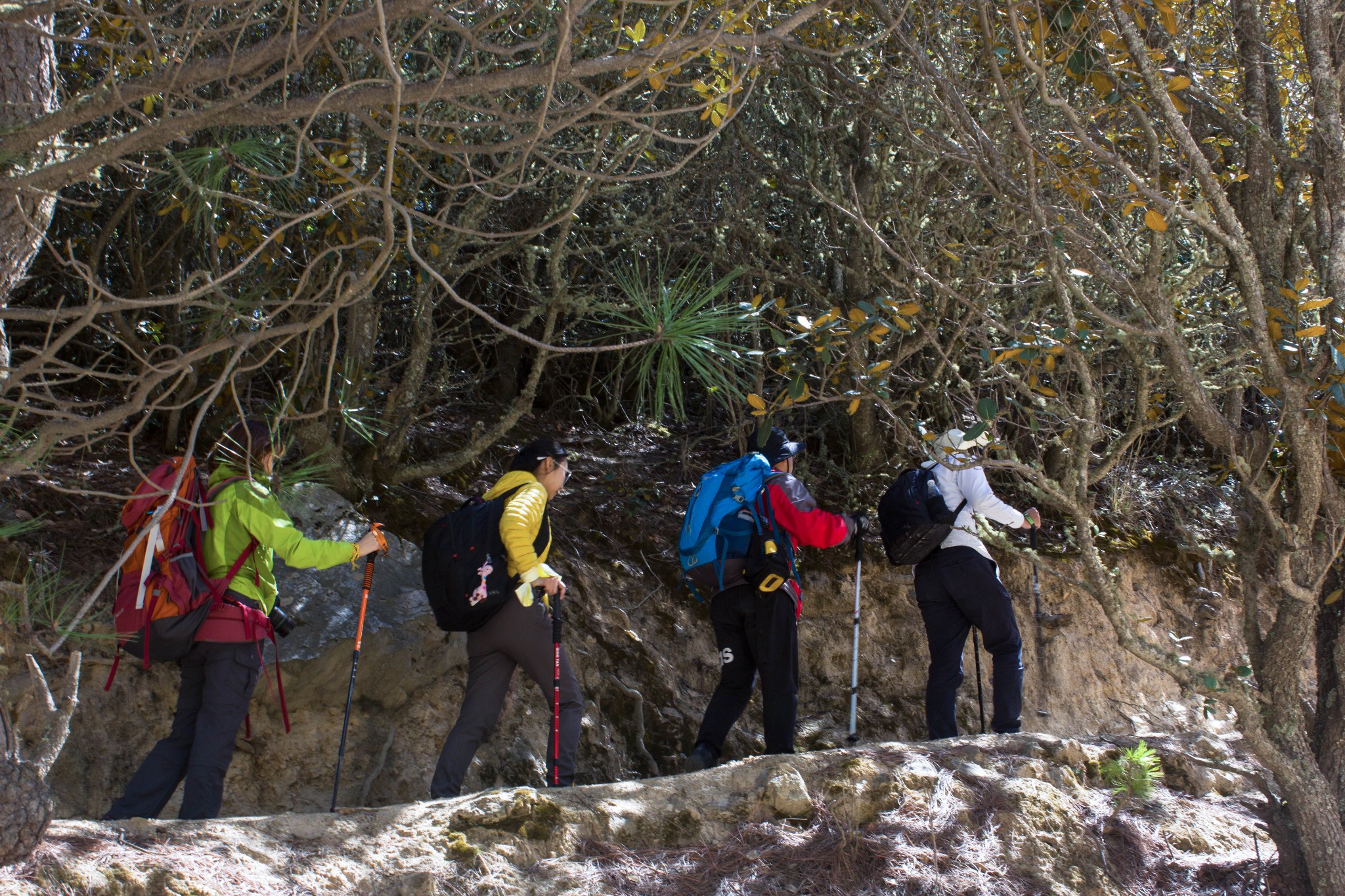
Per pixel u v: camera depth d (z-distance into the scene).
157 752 3.67
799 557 6.53
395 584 5.16
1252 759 5.40
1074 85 4.88
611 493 6.83
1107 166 4.96
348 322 5.67
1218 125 4.64
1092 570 4.06
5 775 2.76
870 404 6.84
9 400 2.97
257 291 4.80
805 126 6.43
